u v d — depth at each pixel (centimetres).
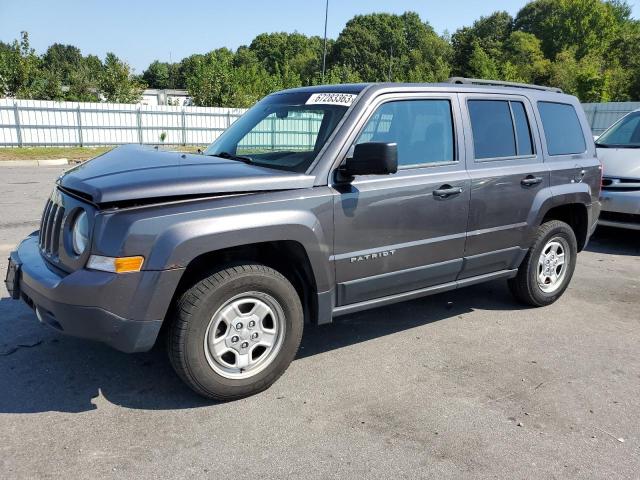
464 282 463
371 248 386
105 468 280
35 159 2008
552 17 8181
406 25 8919
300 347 435
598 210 568
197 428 318
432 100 425
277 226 336
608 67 6259
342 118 382
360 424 327
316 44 9800
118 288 302
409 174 404
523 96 496
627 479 283
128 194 309
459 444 309
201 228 313
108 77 3466
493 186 452
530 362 418
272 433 315
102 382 367
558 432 324
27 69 2966
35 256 363
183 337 320
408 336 461
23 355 401
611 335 475
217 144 448
